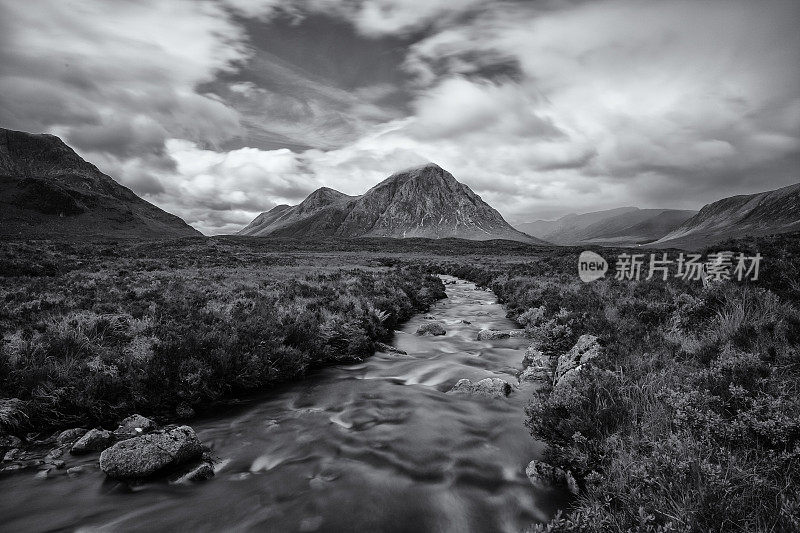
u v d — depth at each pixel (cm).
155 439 628
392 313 1816
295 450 685
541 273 2992
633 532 368
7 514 511
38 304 1305
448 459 641
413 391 983
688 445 429
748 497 357
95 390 782
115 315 1178
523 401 872
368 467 624
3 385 761
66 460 637
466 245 16075
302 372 1095
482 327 1794
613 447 498
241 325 1139
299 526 488
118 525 492
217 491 563
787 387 500
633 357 722
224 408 881
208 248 7156
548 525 395
